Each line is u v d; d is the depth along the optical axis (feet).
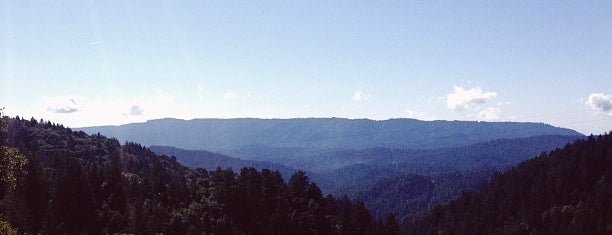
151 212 437.58
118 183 483.10
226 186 472.85
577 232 539.29
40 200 426.10
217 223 431.43
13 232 111.24
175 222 428.15
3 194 389.80
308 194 513.45
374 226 517.55
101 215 436.35
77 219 419.13
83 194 428.56
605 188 593.01
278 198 473.67
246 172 515.91
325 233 469.98
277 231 442.09
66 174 433.48
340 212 547.49
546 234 598.75
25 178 420.36
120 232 422.41
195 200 488.85
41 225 395.14
